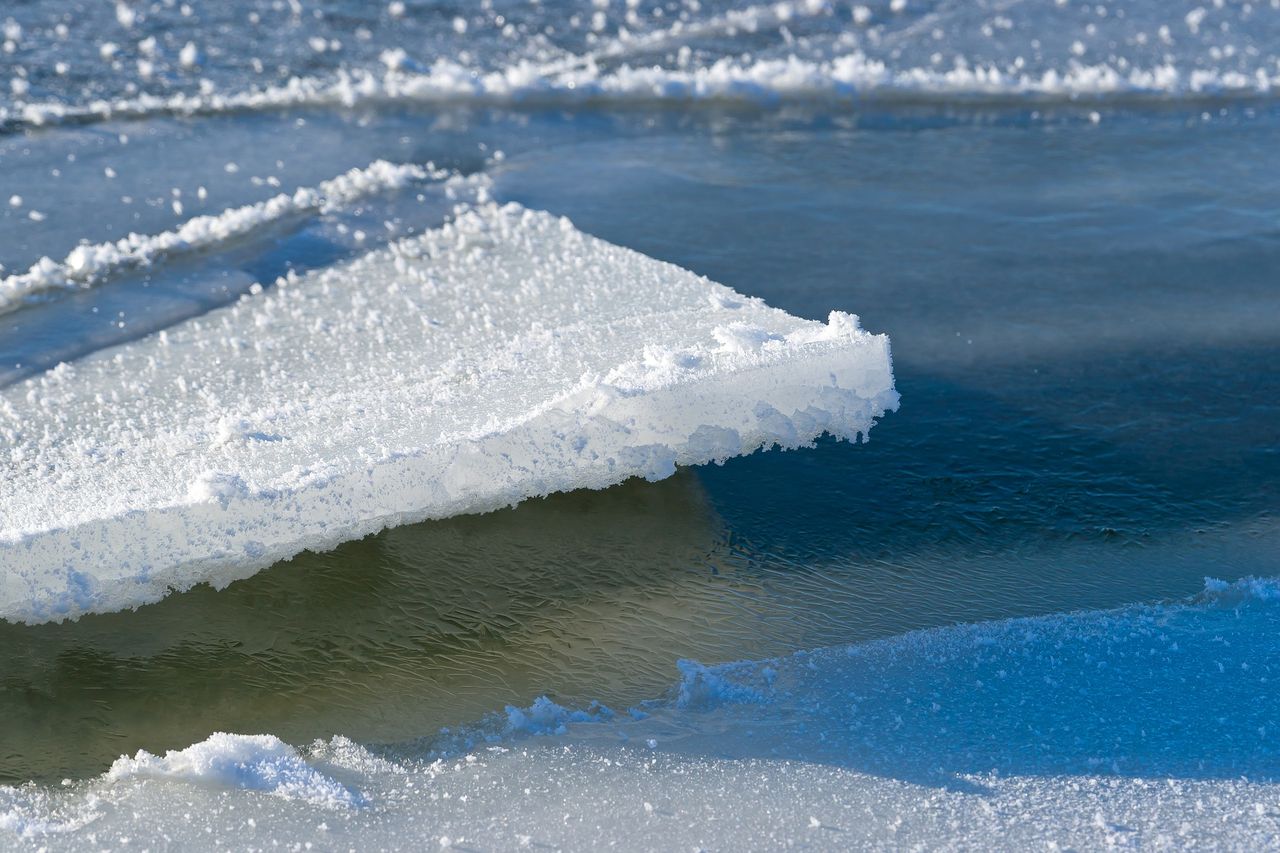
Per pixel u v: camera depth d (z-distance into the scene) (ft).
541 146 44.11
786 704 19.34
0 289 31.09
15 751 18.02
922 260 35.81
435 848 16.12
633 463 23.70
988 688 19.70
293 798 16.98
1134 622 21.49
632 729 18.72
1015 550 23.65
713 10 59.31
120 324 30.04
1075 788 17.33
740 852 16.05
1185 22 58.75
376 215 37.17
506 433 22.77
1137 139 46.34
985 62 54.03
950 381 29.30
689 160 43.09
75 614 20.20
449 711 19.10
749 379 23.95
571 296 31.24
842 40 55.98
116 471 22.41
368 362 27.73
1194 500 25.35
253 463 22.26
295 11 55.88
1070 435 27.37
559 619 21.21
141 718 18.74
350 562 21.90
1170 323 32.65
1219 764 17.83
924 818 16.70
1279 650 20.56
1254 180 42.63
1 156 40.63
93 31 52.21
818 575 22.67
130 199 37.99
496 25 56.08
